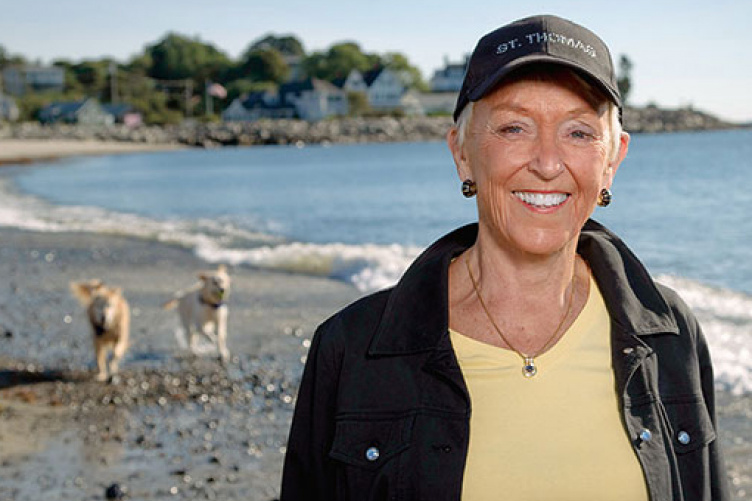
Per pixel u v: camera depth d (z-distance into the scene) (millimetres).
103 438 6688
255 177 51031
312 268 14539
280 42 176875
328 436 2041
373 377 1953
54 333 10430
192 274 14430
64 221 24984
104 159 76938
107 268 15266
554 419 1881
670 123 137250
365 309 2057
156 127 115438
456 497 1838
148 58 149375
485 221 2008
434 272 2008
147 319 11125
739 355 8039
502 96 1897
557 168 1871
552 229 1915
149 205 32594
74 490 5574
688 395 1971
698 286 11953
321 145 111188
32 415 7285
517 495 1833
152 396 7922
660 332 1972
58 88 142500
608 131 1966
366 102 128500
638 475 1856
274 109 126562
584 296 2033
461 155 2082
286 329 10336
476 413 1894
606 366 1941
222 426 7012
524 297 1994
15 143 97500
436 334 1931
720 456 2037
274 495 5488
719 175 40625
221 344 9180
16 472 5891
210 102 133250
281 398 7781
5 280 14148
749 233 18516
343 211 28984
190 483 5715
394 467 1896
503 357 1941
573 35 1877
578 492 1834
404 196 35000
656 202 27656
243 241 19234
